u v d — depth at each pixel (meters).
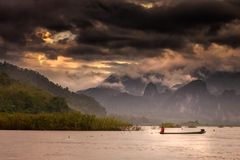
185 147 141.25
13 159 95.81
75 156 104.44
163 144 156.12
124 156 106.25
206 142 176.00
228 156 109.00
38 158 98.62
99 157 103.12
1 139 169.75
